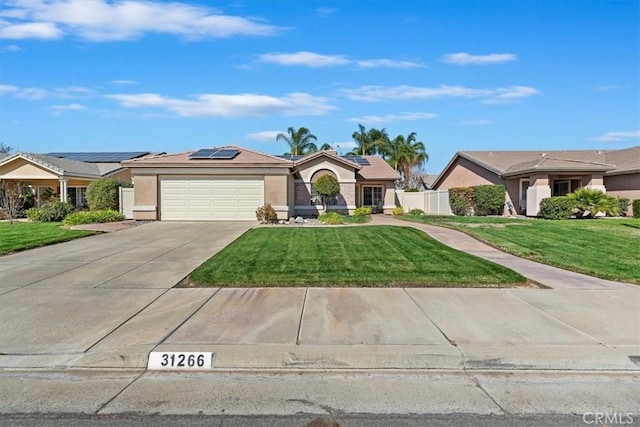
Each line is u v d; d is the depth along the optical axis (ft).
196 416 12.85
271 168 69.77
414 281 27.78
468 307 22.77
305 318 20.94
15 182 94.79
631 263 33.94
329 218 69.21
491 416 12.87
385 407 13.41
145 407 13.41
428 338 18.34
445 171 121.60
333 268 31.14
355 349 17.10
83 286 27.25
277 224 65.41
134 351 16.96
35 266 33.35
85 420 12.64
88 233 52.08
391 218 82.17
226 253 37.09
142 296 24.95
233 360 16.58
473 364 16.43
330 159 95.25
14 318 21.18
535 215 79.10
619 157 95.61
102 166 111.04
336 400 13.87
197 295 25.08
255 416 12.85
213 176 70.38
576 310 22.31
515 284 27.43
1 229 57.98
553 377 15.71
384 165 110.22
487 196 89.15
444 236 48.91
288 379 15.49
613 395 14.26
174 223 66.44
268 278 28.37
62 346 17.83
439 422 12.51
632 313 21.83
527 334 18.84
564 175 81.15
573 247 41.11
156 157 73.46
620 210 81.15
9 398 14.05
